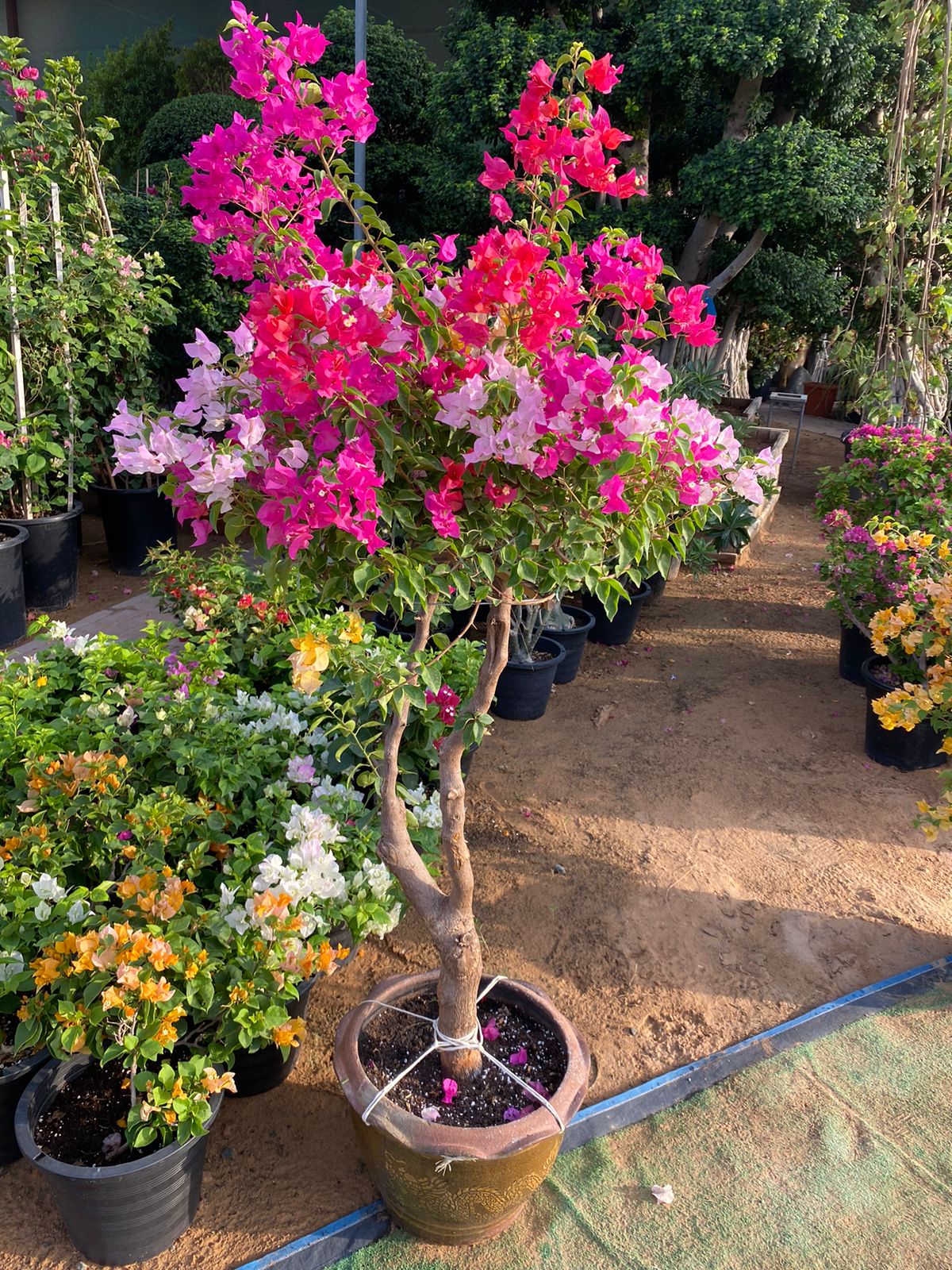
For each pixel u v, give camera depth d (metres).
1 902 2.02
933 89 6.30
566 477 1.48
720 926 2.97
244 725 2.87
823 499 5.40
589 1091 2.35
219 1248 1.92
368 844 2.41
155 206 6.77
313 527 1.27
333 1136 2.20
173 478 1.51
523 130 1.66
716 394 7.14
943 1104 2.34
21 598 4.83
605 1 7.16
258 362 1.25
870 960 2.86
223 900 2.00
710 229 7.50
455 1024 1.97
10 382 5.09
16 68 5.06
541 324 1.40
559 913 3.00
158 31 11.96
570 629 4.60
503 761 3.94
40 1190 2.05
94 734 2.62
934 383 6.09
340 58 8.09
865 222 6.70
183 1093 1.74
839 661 5.04
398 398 1.44
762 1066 2.43
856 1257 1.96
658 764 3.97
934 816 2.70
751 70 6.29
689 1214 2.04
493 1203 1.81
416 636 1.79
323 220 1.68
